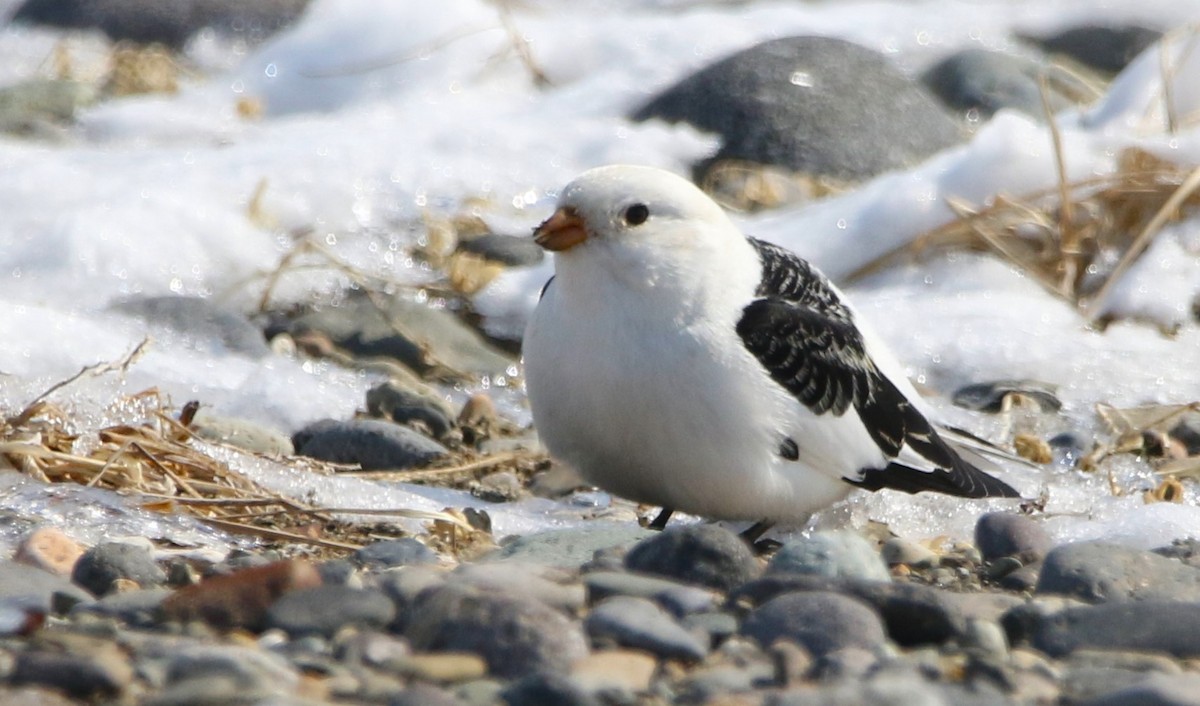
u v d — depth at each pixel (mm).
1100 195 13531
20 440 8773
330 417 10758
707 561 6762
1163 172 13453
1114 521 8922
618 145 16109
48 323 11250
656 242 7977
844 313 8906
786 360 8234
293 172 15031
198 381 10984
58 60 20734
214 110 18531
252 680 5160
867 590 6234
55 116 18531
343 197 14781
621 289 7969
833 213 14047
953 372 12047
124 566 6820
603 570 6801
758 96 16375
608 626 5852
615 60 19047
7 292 12617
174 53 21797
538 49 19266
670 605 6285
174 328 11945
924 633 6156
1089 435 10914
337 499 8953
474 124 16656
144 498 8188
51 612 6207
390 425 10164
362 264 13773
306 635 5953
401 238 14305
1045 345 12219
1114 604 6352
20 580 6379
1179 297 12773
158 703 5020
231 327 12055
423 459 9922
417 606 6000
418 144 16000
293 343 12109
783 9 21562
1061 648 6195
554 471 10062
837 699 5129
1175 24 21641
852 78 16672
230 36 21969
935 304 12891
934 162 14266
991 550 7961
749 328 8141
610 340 7934
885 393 8875
